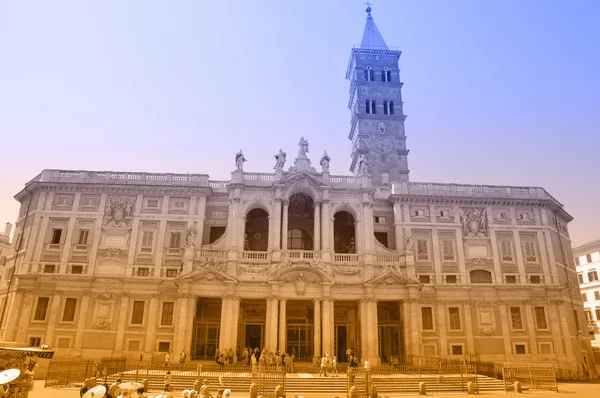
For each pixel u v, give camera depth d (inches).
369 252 1947.6
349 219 2219.5
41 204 2023.9
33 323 1845.5
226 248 1932.8
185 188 2055.9
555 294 2022.6
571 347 1959.9
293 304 1984.5
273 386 1268.5
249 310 1979.6
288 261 1873.8
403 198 2132.1
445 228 2111.2
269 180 2060.8
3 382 648.4
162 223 2017.7
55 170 2091.5
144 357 1807.3
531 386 1449.3
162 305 1899.6
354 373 1416.1
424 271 2039.9
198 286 1834.4
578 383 1745.8
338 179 2092.8
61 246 1964.8
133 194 2060.8
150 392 1255.5
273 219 1978.3
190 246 1893.5
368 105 2935.5
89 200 2046.0
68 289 1893.5
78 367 1465.3
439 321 1952.5
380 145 2800.2
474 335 1952.5
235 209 1977.1
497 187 2208.4
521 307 2009.1
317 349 1775.3
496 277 2049.7
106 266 1946.4
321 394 1277.1
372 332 1820.9
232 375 1395.2
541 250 2117.4
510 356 1926.7
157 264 1951.3
